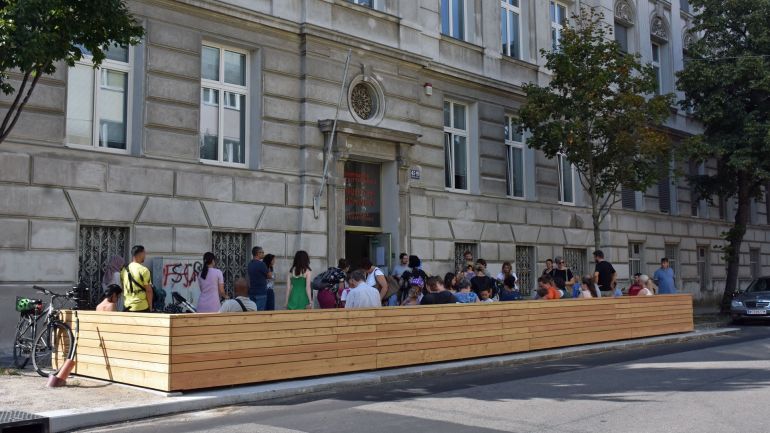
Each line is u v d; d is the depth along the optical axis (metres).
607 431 7.42
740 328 21.91
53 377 9.62
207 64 15.73
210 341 9.51
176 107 14.69
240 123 16.25
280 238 16.14
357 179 18.52
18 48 9.24
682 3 32.97
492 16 22.48
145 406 8.41
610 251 25.98
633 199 28.00
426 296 13.09
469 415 8.31
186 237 14.55
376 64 18.50
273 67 16.41
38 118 12.85
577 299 15.49
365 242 18.77
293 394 9.85
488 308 13.44
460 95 21.14
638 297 17.28
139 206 13.93
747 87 25.62
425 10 20.23
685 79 26.55
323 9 17.28
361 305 11.78
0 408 8.20
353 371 11.20
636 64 19.94
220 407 9.04
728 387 10.24
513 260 22.08
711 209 32.94
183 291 14.21
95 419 7.99
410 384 10.84
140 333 9.50
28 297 12.43
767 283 24.83
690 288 30.72
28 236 12.53
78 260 13.23
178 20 14.85
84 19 10.18
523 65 23.36
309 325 10.65
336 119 16.95
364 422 7.97
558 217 23.92
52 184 12.87
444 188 20.34
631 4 29.20
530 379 11.19
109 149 13.99
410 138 18.83
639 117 19.47
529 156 23.42
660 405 8.84
